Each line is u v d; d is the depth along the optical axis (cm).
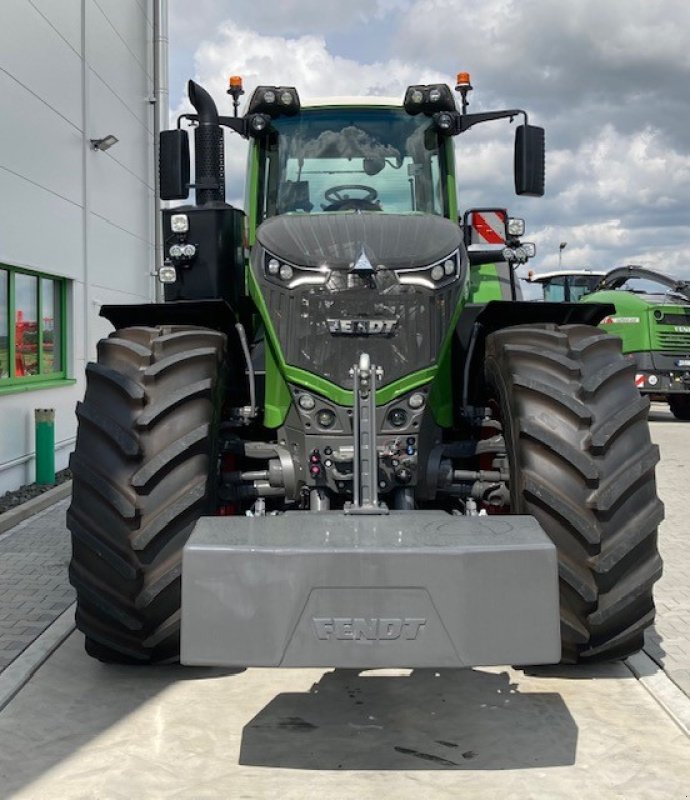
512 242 537
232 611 282
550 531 354
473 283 555
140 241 1482
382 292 383
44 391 1000
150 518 358
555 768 324
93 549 362
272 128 503
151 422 363
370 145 503
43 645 446
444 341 391
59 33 1054
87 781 315
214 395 384
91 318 1188
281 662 281
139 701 383
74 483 373
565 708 376
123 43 1361
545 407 364
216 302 405
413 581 279
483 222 543
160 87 1552
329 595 280
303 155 503
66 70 1082
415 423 382
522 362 378
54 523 763
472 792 306
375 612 280
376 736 351
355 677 412
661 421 1672
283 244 400
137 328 410
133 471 362
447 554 279
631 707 377
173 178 474
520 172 486
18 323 955
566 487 353
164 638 372
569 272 1845
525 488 353
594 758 331
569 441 356
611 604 358
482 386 441
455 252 403
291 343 387
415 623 280
